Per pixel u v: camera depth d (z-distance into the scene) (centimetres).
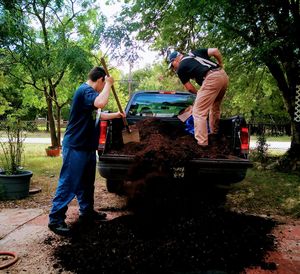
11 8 887
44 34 1082
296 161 880
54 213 367
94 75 395
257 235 350
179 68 484
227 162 399
